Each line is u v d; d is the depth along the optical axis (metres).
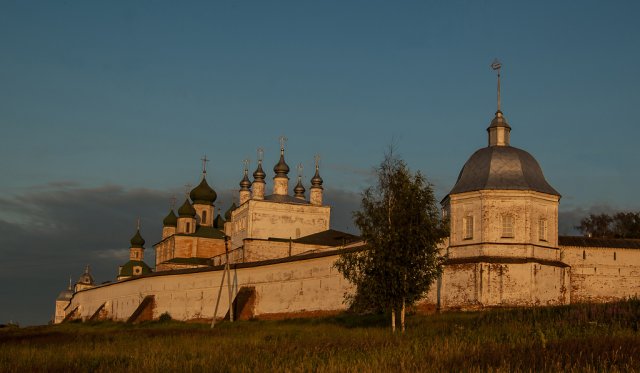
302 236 91.81
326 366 24.55
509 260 52.69
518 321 38.16
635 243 57.91
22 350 37.19
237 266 69.31
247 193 105.38
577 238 57.88
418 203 44.38
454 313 50.62
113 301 89.81
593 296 56.09
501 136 59.25
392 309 42.75
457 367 23.22
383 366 23.86
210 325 58.94
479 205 54.69
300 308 61.88
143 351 33.62
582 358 23.73
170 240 110.50
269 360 27.70
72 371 28.45
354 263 45.28
